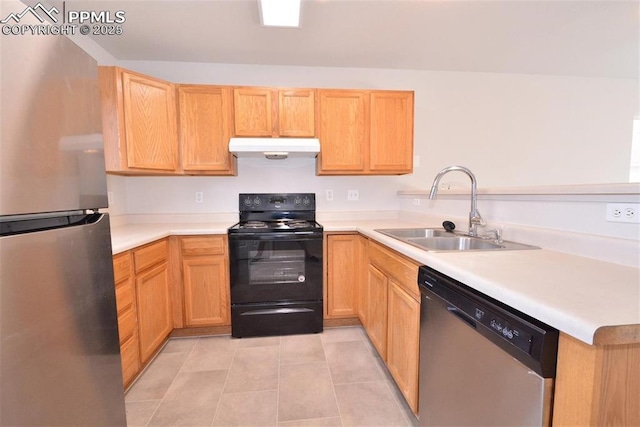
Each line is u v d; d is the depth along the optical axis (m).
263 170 2.79
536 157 3.12
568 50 2.52
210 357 1.99
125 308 1.61
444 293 1.03
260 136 2.40
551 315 0.63
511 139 3.08
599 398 0.58
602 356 0.57
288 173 2.81
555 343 0.64
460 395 0.96
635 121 3.25
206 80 2.67
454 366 0.99
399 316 1.49
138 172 2.16
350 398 1.59
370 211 2.91
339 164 2.51
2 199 0.66
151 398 1.60
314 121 2.46
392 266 1.59
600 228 1.12
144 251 1.82
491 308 0.81
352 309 2.40
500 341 0.77
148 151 2.13
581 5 1.89
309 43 2.33
